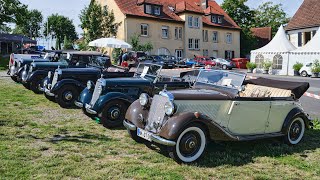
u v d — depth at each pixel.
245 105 5.88
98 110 7.50
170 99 5.28
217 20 46.22
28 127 7.34
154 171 4.82
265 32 57.34
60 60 13.75
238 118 5.89
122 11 36.41
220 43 46.12
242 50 51.25
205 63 35.66
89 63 12.78
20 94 12.42
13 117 8.32
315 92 15.33
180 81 8.38
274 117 6.36
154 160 5.36
